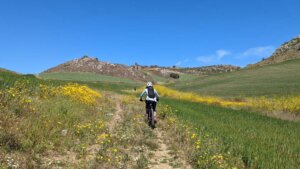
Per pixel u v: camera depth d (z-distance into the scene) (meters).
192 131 13.61
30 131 10.34
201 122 16.80
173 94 52.34
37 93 18.16
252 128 16.17
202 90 65.06
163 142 12.70
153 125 15.59
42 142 9.94
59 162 8.90
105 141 11.02
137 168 9.19
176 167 9.63
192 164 9.89
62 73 117.81
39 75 109.50
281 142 12.74
